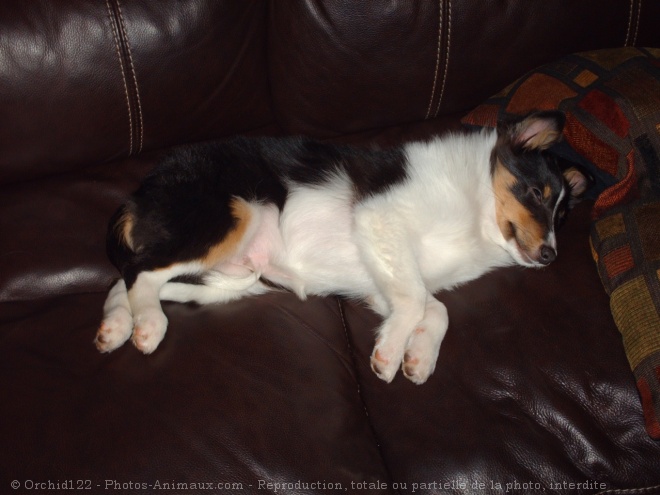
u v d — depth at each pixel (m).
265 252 0.82
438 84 0.83
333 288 0.81
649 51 0.81
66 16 0.70
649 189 0.73
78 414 0.60
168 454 0.58
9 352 0.66
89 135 0.76
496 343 0.69
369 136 0.89
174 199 0.76
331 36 0.78
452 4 0.79
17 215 0.77
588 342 0.69
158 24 0.73
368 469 0.62
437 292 0.80
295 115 0.85
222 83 0.79
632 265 0.69
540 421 0.65
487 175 0.85
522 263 0.80
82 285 0.77
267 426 0.61
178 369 0.65
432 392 0.67
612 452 0.63
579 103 0.79
